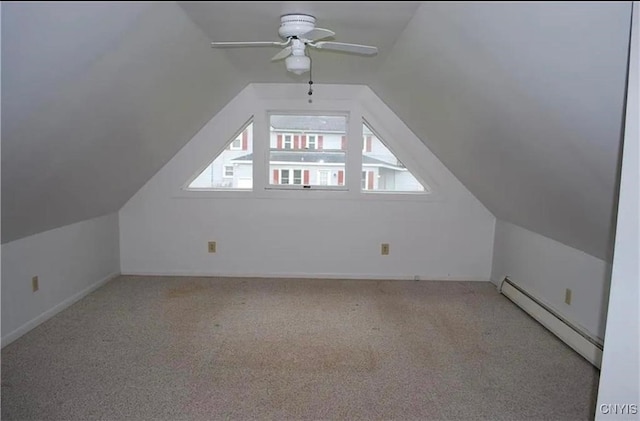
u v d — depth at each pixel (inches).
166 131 128.6
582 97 57.5
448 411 83.2
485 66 70.4
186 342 111.0
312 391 89.4
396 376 95.6
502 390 90.5
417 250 166.9
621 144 60.1
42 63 59.7
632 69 42.4
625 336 45.9
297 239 166.9
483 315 132.1
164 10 70.4
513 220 145.3
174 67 93.4
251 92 157.8
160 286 155.9
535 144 80.9
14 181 84.3
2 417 78.6
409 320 127.8
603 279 102.5
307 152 166.4
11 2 47.4
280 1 70.2
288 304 140.0
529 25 53.0
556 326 117.0
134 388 89.2
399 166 167.3
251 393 88.3
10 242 109.2
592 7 43.4
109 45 67.5
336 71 131.5
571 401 86.7
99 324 121.2
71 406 82.6
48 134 78.2
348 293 151.7
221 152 163.6
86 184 115.8
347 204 164.7
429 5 67.2
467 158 127.0
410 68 100.3
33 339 110.8
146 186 163.6
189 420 79.4
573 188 84.3
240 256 167.8
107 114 88.9
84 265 143.6
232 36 90.0
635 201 43.8
